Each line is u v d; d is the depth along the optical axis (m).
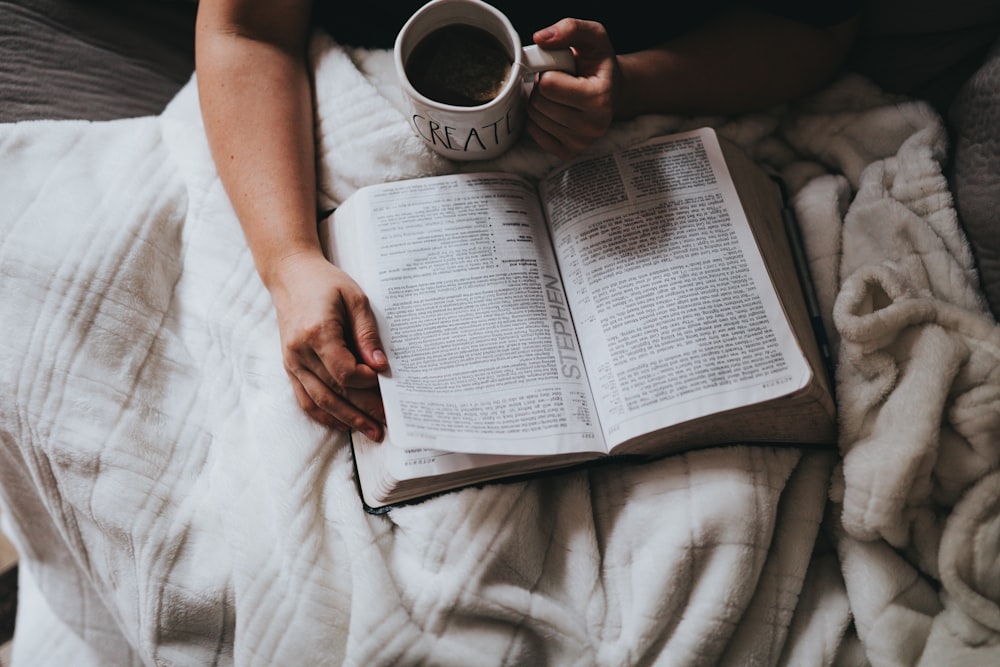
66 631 1.00
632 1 0.81
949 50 0.85
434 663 0.70
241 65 0.79
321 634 0.72
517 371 0.71
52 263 0.79
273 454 0.74
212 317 0.81
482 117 0.69
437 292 0.73
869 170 0.84
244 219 0.77
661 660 0.72
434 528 0.71
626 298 0.73
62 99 0.93
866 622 0.73
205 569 0.75
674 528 0.72
